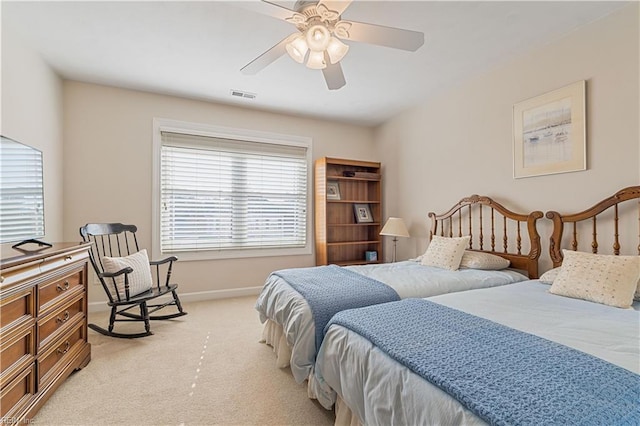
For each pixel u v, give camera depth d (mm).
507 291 2061
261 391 1859
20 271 1488
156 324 2969
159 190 3592
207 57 2762
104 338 2619
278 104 3941
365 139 4879
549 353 1087
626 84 2125
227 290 3947
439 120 3693
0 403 1380
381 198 4715
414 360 1064
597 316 1547
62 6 2066
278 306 2186
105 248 3346
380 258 4641
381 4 2061
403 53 2723
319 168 4387
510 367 991
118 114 3410
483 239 3180
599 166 2266
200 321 3057
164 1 2029
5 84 2176
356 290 2113
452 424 842
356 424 1339
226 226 3975
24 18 2182
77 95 3234
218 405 1721
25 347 1549
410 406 980
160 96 3604
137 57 2758
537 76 2658
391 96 3721
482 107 3158
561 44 2486
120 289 2697
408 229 4219
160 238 3611
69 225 3197
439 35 2445
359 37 1823
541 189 2646
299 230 4426
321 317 1814
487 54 2760
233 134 3984
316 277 2498
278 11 1630
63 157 3168
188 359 2260
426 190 3904
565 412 762
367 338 1301
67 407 1684
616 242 2160
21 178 1948
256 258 4133
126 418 1603
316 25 1682
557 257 2479
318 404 1738
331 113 4293
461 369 988
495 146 3031
